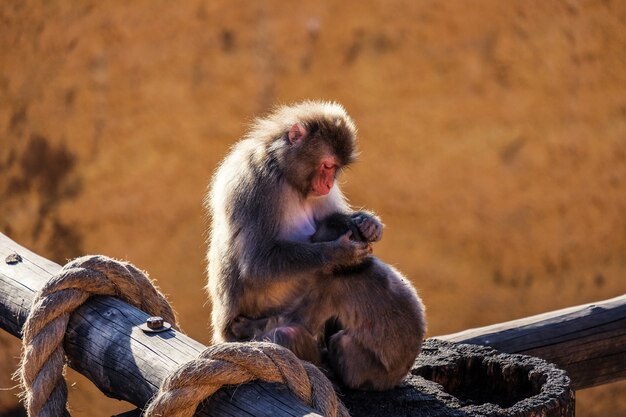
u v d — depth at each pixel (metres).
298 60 17.28
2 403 14.92
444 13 17.19
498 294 16.61
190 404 3.86
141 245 16.62
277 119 5.99
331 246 5.33
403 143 17.09
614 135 17.36
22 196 16.69
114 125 16.83
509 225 16.91
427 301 16.53
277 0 17.25
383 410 4.94
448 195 16.97
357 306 5.25
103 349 4.50
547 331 6.38
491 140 17.09
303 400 3.96
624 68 17.45
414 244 16.84
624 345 6.51
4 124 16.78
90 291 4.79
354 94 17.22
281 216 5.64
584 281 16.83
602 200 17.20
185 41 17.06
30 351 4.62
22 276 5.34
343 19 17.30
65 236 16.56
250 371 3.93
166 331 4.47
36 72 16.83
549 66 17.25
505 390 5.37
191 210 16.78
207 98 17.08
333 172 5.81
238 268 5.59
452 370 5.42
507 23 17.22
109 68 16.86
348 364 5.21
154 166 16.83
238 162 5.80
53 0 16.86
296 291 5.54
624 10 17.44
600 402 15.51
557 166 17.16
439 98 17.16
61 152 16.70
